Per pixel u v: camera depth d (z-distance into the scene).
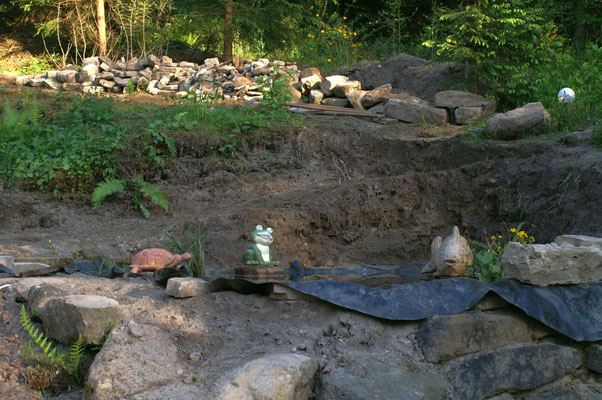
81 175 10.86
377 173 11.80
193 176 11.59
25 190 10.57
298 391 4.10
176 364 4.38
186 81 16.31
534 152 9.75
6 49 20.00
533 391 4.71
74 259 7.82
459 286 5.07
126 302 5.11
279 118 12.98
